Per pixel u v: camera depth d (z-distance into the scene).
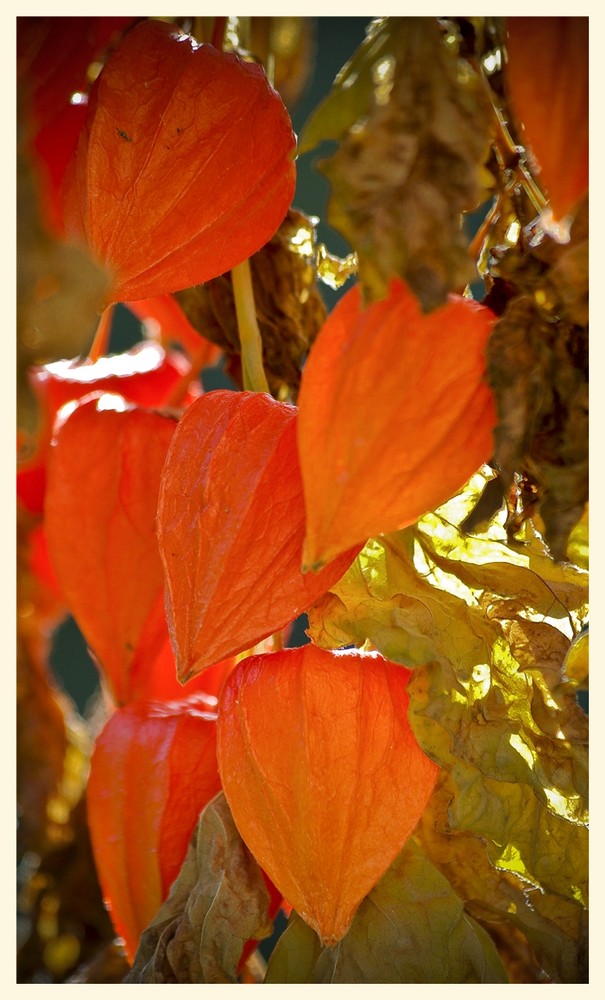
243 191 0.26
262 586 0.25
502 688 0.27
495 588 0.27
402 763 0.26
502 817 0.26
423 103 0.23
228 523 0.25
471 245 0.28
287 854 0.26
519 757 0.26
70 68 0.28
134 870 0.30
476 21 0.26
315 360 0.24
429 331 0.24
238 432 0.26
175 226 0.26
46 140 0.29
